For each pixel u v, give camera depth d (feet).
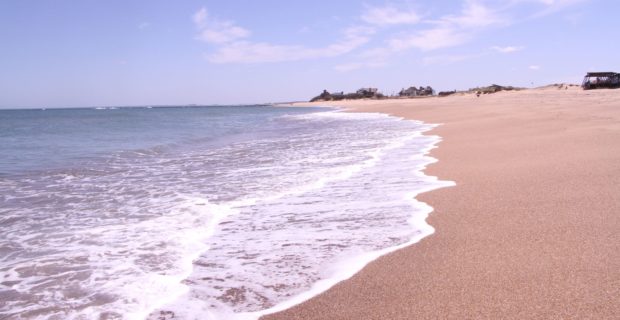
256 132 89.25
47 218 24.21
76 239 20.52
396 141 58.85
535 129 55.98
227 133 87.92
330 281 15.30
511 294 13.38
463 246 17.74
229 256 17.99
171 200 28.22
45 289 15.17
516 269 15.11
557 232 18.44
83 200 28.58
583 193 24.23
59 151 56.34
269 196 28.55
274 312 13.32
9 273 16.55
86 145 64.03
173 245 19.48
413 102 262.88
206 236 20.63
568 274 14.42
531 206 22.57
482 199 24.75
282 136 75.66
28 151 56.29
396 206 24.61
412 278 15.05
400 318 12.51
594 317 11.84
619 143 39.78
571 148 39.37
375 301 13.62
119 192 30.99
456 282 14.48
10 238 20.74
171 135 83.15
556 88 263.08
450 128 71.61
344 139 64.85
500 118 78.13
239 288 15.02
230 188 31.53
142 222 23.20
